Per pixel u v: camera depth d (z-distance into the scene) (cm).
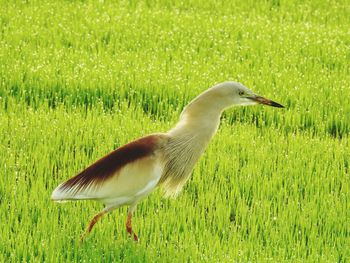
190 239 1162
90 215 1230
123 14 2533
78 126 1545
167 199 1291
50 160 1420
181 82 1853
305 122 1742
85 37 2222
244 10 2786
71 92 1784
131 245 1130
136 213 1255
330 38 2411
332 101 1817
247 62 2102
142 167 1139
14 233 1163
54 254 1098
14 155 1415
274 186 1362
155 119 1711
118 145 1491
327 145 1561
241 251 1125
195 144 1180
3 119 1558
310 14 2789
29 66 1900
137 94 1783
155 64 2002
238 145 1523
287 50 2242
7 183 1305
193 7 2750
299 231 1212
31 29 2239
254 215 1253
